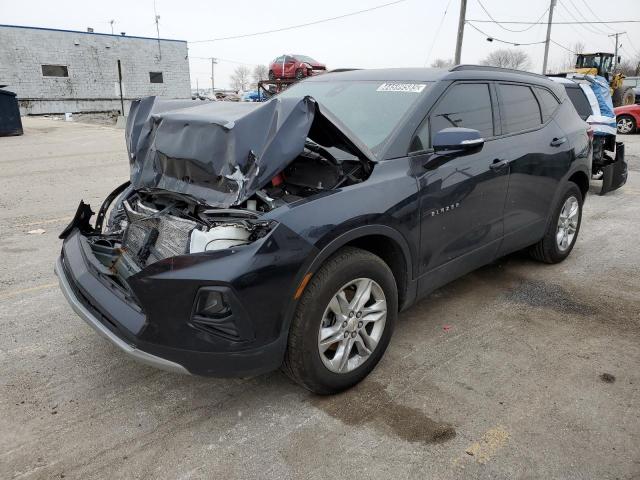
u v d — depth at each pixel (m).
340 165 3.04
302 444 2.63
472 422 2.79
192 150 2.91
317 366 2.80
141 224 3.14
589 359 3.44
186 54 44.81
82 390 3.08
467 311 4.16
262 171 2.68
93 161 12.34
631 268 5.11
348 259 2.83
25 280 4.73
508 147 4.02
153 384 3.15
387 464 2.49
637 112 18.31
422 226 3.27
